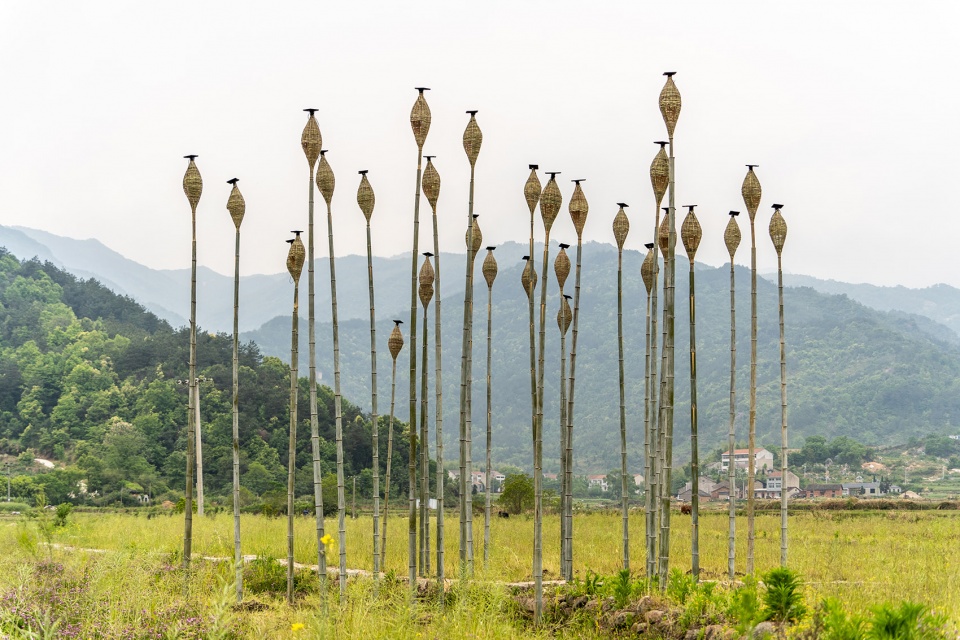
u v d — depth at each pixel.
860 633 10.72
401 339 23.98
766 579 12.53
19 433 106.00
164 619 13.97
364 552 25.97
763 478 130.62
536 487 16.31
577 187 18.70
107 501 78.88
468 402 20.47
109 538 29.83
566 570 18.64
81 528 32.38
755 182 18.42
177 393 94.69
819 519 45.19
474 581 16.14
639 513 52.62
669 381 16.77
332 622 13.61
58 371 113.75
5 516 60.38
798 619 11.99
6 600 14.50
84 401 104.69
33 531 26.09
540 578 16.00
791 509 63.78
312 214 17.92
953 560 20.61
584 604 16.25
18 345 127.94
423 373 20.45
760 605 12.99
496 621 14.26
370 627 13.33
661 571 16.39
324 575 17.08
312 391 17.77
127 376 108.12
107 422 97.19
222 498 75.56
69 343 127.12
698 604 13.79
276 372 95.06
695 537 16.91
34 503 77.69
